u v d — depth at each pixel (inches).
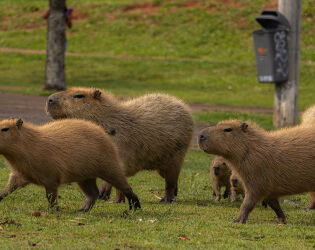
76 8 4146.2
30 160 641.6
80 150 661.3
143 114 821.2
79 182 702.5
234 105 2164.1
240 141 668.7
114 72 2928.2
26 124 660.1
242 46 3366.1
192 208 756.6
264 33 1530.5
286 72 1562.5
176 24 3727.9
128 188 700.7
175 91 2482.8
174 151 850.1
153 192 907.4
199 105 2124.8
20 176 673.6
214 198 906.1
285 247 535.8
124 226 593.0
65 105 774.5
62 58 2288.4
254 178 668.7
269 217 732.7
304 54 3117.6
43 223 585.0
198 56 3294.8
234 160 676.7
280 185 668.1
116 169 688.4
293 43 1567.4
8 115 1519.4
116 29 3747.5
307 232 610.2
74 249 487.8
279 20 1524.4
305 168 660.7
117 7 4084.6
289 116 1595.7
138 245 514.0
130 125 802.8
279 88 1601.9
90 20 3917.3
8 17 4121.6
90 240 525.7
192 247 516.7
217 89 2581.2
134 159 810.2
